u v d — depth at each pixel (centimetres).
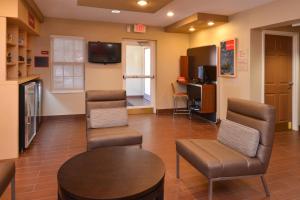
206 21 523
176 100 709
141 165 199
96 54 621
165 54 691
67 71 618
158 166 197
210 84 579
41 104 567
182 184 266
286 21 402
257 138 233
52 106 605
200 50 625
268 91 500
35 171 297
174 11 504
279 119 512
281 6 407
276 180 276
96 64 635
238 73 509
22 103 353
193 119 619
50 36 585
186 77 690
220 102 568
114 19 596
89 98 375
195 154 240
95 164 201
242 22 493
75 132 481
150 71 706
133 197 155
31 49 573
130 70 866
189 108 657
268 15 433
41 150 373
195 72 650
